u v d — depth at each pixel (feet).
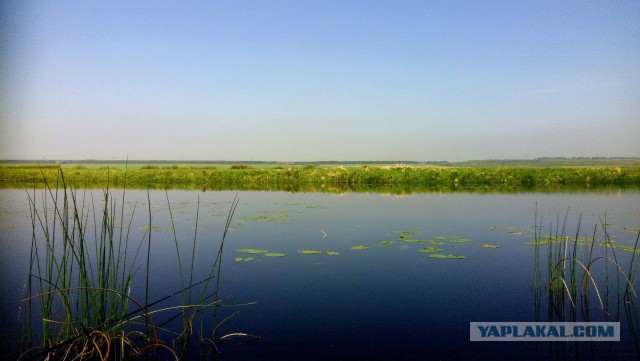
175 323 19.04
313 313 19.88
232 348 16.38
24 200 69.51
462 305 20.88
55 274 26.02
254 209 57.11
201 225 43.60
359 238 36.96
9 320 19.07
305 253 31.45
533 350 16.15
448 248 32.91
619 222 44.27
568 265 27.81
